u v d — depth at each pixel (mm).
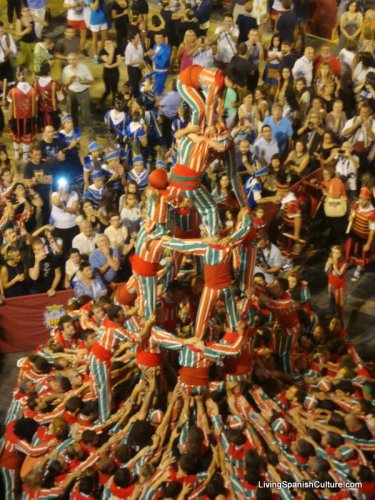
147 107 15320
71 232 12500
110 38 18812
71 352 9992
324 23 19109
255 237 8797
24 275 11383
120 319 8453
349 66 16203
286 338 9609
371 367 10414
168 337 8320
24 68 15078
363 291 12805
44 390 9453
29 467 8930
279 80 15914
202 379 8422
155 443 8602
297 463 8688
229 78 7320
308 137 14297
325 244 13602
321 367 10125
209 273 7887
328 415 9102
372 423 8898
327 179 13164
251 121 14680
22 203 12461
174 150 13883
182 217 8383
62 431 8867
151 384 8727
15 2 18297
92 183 13289
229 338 8289
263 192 13578
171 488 8273
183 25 17391
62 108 16547
